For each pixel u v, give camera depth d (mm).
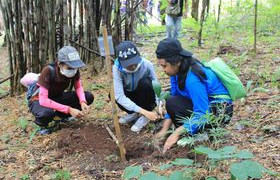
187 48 7430
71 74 4074
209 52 6676
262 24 8164
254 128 3842
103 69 6227
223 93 3291
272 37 7270
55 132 4328
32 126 4547
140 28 9672
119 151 3727
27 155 3836
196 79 3178
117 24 6152
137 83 4098
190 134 3262
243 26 8320
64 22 5461
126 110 4344
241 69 5629
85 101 4270
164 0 8070
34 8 5527
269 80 5035
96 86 5711
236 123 3947
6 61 8422
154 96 4207
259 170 2316
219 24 8602
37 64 5754
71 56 3982
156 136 3703
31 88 4375
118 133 3422
